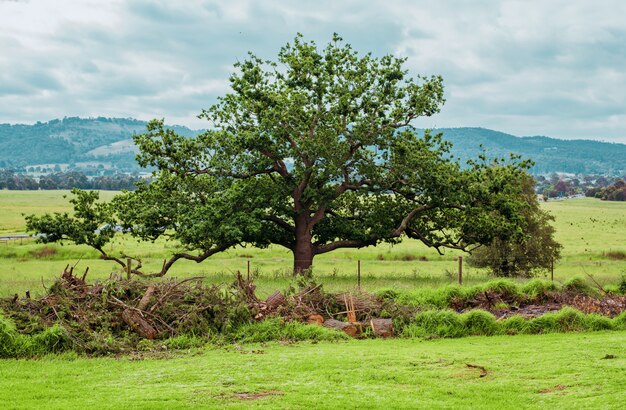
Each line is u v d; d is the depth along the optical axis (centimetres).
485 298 2109
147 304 1742
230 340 1678
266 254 5681
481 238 3809
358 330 1778
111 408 1030
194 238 3506
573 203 18900
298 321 1802
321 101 3606
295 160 3722
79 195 3656
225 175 3678
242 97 3634
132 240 7188
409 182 3659
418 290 2198
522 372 1262
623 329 1783
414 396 1107
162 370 1320
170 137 3638
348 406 1045
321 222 3991
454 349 1524
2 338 1484
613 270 4394
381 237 3881
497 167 3738
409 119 3647
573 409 1013
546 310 1978
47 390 1154
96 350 1530
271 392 1140
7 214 10881
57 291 1750
